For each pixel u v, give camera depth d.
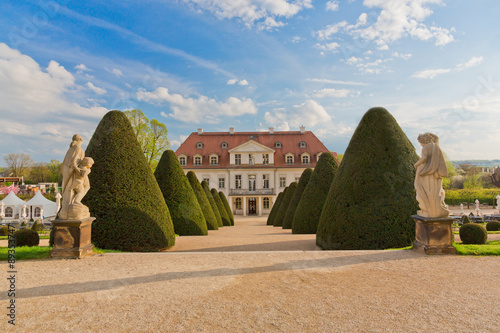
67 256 7.09
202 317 3.91
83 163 7.36
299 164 43.62
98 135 9.52
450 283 5.25
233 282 5.34
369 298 4.56
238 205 44.53
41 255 7.18
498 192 43.09
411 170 9.19
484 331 3.53
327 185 13.74
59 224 7.12
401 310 4.12
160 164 13.82
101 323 3.74
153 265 6.54
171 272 5.99
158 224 9.15
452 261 6.67
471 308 4.19
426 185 7.42
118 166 9.20
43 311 4.10
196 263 6.71
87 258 7.15
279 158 44.25
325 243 9.22
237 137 46.22
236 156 43.38
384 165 9.15
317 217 13.38
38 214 28.97
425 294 4.73
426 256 7.11
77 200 7.29
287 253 7.66
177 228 12.95
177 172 13.66
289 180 43.09
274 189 42.94
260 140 46.00
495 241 9.45
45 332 3.50
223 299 4.54
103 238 8.74
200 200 17.78
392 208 8.74
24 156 65.81
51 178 69.06
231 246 9.64
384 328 3.60
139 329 3.58
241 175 43.06
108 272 5.98
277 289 4.97
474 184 50.81
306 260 6.91
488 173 52.59
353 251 7.78
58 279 5.52
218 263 6.70
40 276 5.71
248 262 6.76
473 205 44.31
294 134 46.81
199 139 45.88
